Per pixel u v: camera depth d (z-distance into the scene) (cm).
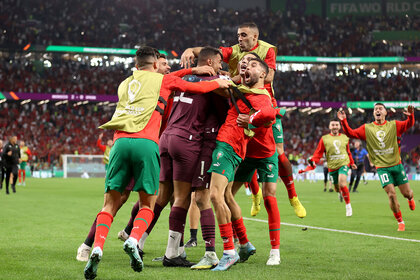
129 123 448
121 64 4859
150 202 453
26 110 4500
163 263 512
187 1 5372
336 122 1167
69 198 1561
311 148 4581
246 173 576
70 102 4719
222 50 674
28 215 1027
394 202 823
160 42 4925
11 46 4322
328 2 5594
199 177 509
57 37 4562
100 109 4781
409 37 5241
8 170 1769
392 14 5484
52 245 629
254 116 477
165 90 472
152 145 448
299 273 462
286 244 664
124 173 446
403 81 5009
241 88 499
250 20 5312
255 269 486
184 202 518
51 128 4312
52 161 3866
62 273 447
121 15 4994
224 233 493
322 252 597
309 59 5034
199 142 515
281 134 745
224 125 509
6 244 634
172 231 514
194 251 618
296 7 5600
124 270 471
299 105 4809
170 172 541
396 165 849
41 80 4419
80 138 4309
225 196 532
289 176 771
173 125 525
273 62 664
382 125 862
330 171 1187
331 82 5075
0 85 4219
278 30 5275
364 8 5541
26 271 456
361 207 1311
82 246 521
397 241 693
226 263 487
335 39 5253
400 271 473
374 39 5256
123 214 1067
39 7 4675
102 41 4700
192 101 521
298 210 786
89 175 3731
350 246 646
